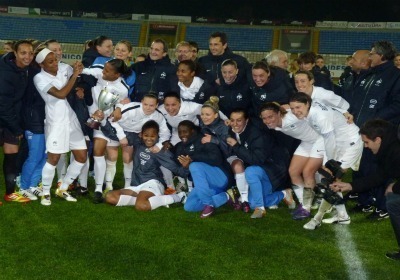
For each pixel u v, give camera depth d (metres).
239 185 6.28
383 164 4.67
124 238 5.05
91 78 6.49
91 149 7.09
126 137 6.52
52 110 6.06
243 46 29.55
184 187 7.08
